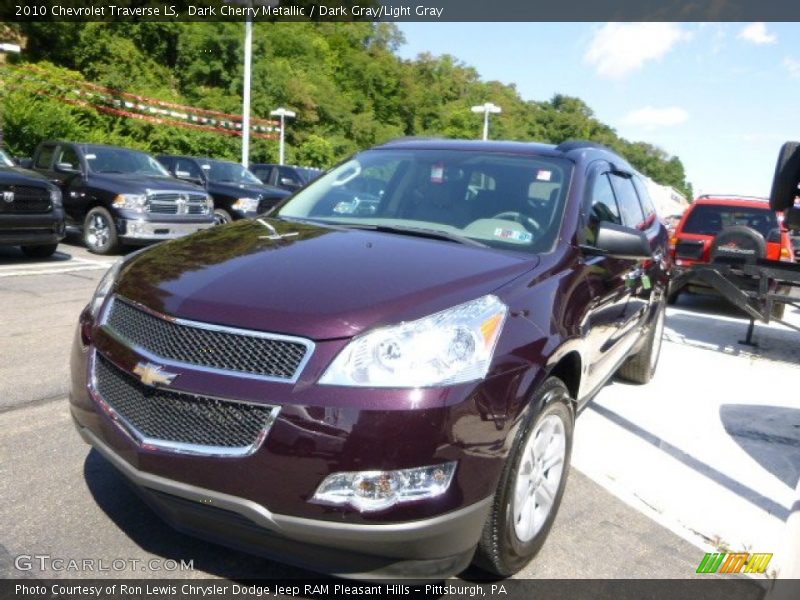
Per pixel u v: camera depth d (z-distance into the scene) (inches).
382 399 94.3
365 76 2546.8
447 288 108.7
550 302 120.0
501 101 3607.3
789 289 313.4
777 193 162.4
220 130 1412.4
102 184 462.9
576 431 190.2
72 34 1407.5
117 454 106.6
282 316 99.7
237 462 95.3
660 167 5231.3
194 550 118.1
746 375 269.9
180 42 1675.7
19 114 1007.6
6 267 384.2
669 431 196.5
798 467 177.3
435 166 164.9
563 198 150.4
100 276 371.9
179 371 99.4
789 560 112.4
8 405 175.8
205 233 141.8
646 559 127.9
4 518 123.1
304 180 745.0
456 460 96.3
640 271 186.1
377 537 93.8
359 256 120.3
